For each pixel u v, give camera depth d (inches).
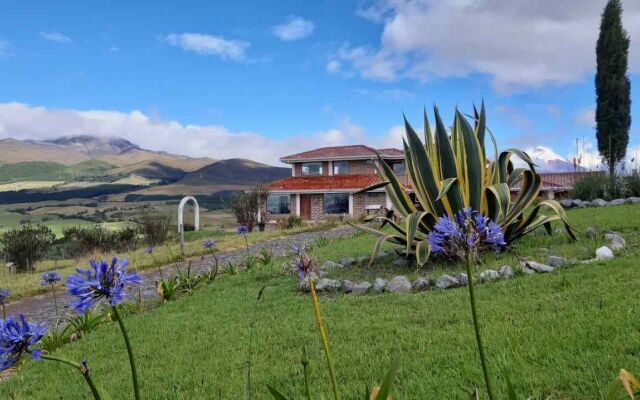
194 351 235.5
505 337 182.1
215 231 1328.7
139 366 226.5
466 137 330.6
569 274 262.2
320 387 167.5
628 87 1121.4
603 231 372.2
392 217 784.3
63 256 1081.4
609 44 1121.4
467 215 80.0
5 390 226.1
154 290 476.1
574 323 184.7
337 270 379.9
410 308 251.0
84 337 305.3
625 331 168.7
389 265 373.4
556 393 137.2
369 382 165.5
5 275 814.5
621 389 121.5
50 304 498.0
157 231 1085.8
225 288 396.8
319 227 1040.8
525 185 353.4
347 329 230.7
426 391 150.6
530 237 377.7
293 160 1627.7
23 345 67.4
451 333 199.6
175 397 179.2
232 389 178.4
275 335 239.9
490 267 305.9
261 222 1402.6
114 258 73.4
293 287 355.9
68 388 211.2
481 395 140.6
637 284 224.5
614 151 1106.7
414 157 341.7
